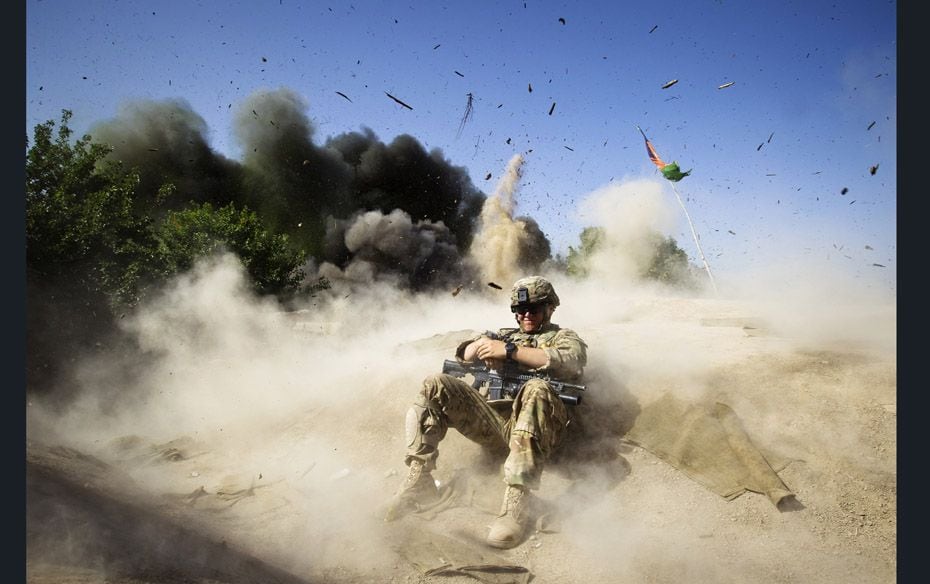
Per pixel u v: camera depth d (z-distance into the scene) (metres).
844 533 3.38
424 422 3.82
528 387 3.70
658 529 3.49
